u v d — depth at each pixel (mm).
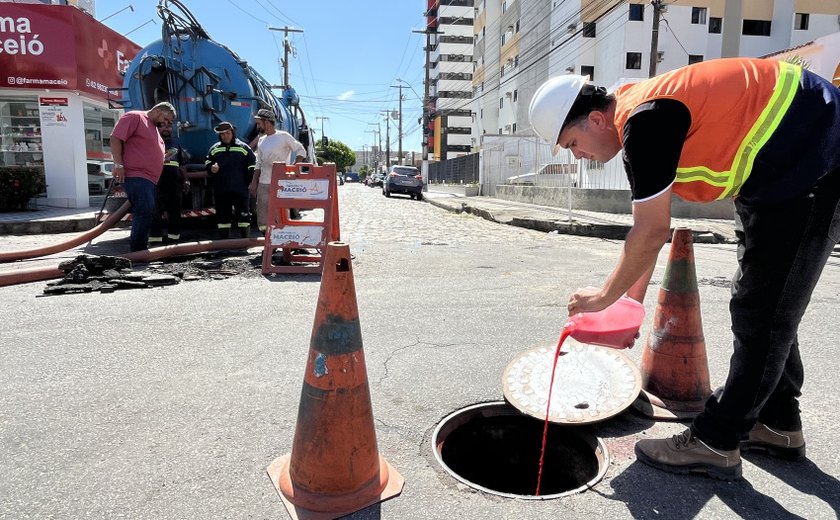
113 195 8352
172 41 8750
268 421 2668
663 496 2131
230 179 7766
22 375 3180
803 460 2381
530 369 3027
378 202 21891
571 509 2053
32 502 2035
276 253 7148
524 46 42156
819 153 1867
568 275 6258
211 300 4914
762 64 1983
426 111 43500
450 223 12625
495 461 2939
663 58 33031
